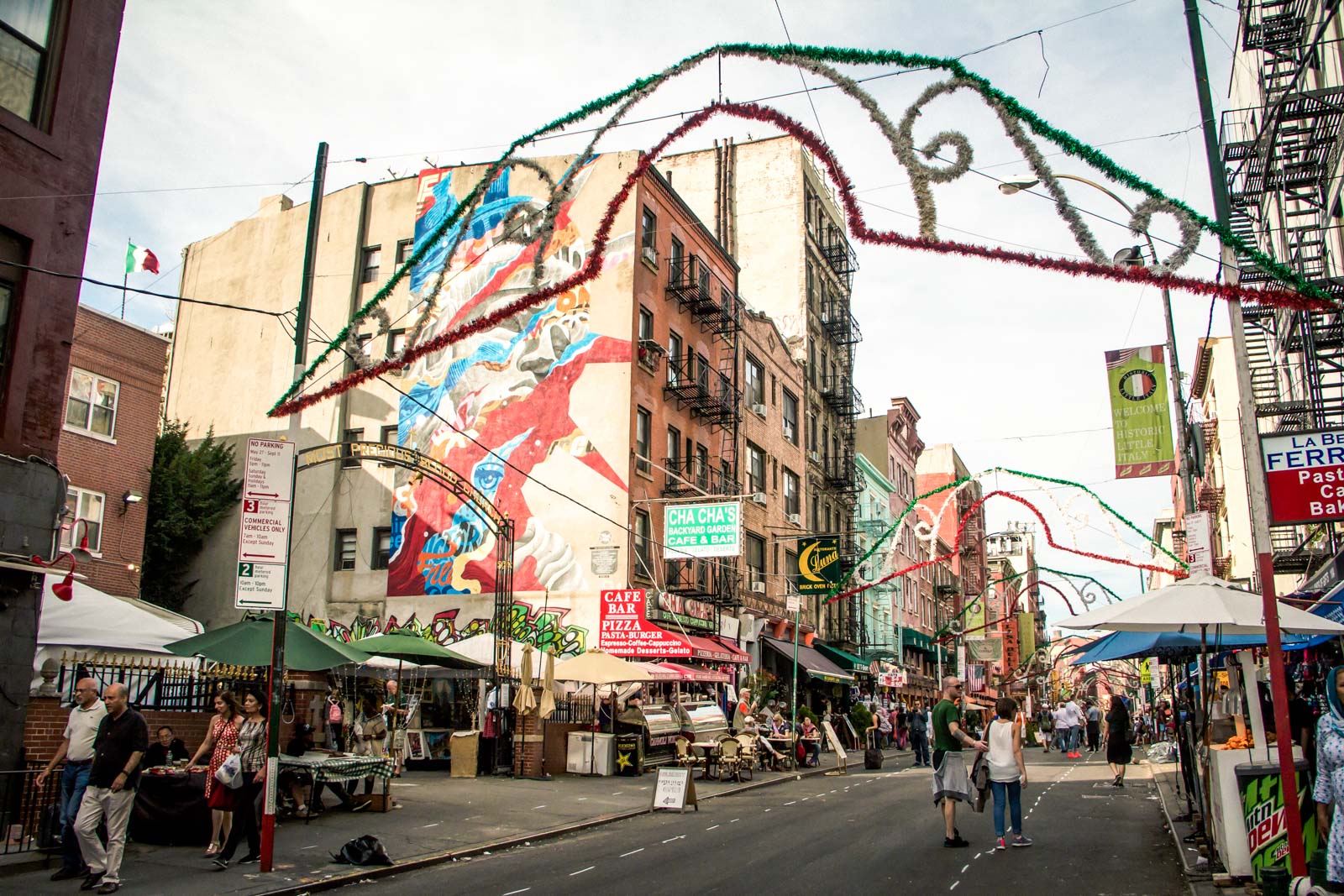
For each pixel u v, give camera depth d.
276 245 36.28
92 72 13.66
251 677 16.39
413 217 34.09
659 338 32.59
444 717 25.97
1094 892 9.19
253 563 10.95
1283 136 17.56
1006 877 9.96
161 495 32.00
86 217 13.41
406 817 14.45
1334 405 18.97
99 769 9.39
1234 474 35.38
